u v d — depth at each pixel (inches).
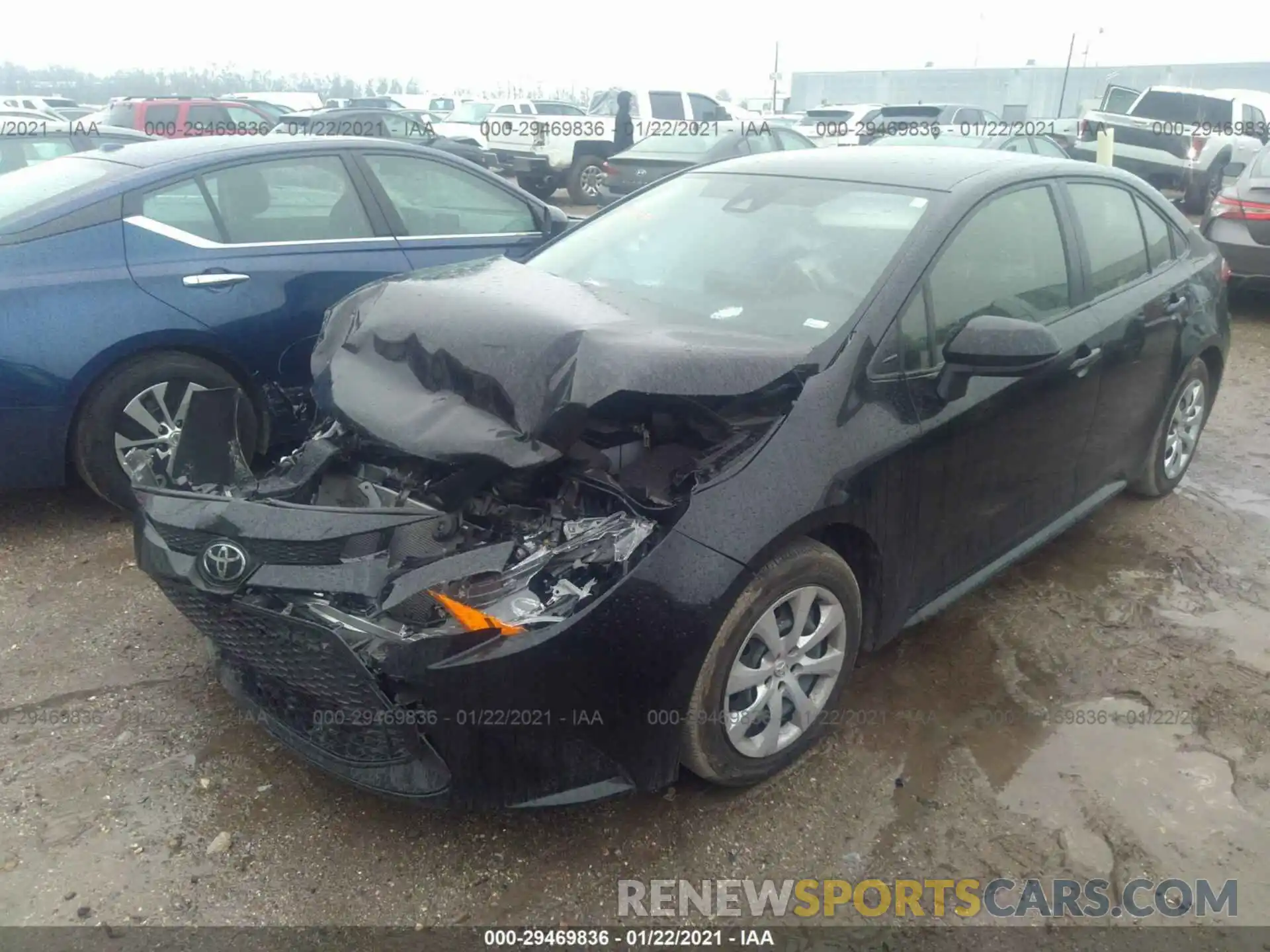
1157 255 170.7
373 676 92.4
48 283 156.2
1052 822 110.0
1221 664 138.6
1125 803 112.8
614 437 107.1
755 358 101.7
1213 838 108.2
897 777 115.8
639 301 127.4
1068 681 134.3
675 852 104.7
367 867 101.7
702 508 98.7
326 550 95.4
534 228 217.8
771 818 109.4
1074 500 155.8
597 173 651.5
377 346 117.2
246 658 103.2
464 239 203.5
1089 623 147.9
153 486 108.7
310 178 187.0
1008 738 123.0
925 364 119.8
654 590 95.1
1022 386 131.0
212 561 95.4
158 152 178.9
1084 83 1793.8
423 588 93.4
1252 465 212.2
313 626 91.6
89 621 142.3
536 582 96.2
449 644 91.7
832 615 113.3
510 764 95.7
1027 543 146.4
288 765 115.2
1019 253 137.6
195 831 105.4
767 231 135.5
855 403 110.7
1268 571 165.0
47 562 159.0
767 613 104.8
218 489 113.0
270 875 100.5
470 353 106.0
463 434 101.3
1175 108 661.3
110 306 159.9
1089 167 159.5
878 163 145.1
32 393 154.2
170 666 132.7
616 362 96.8
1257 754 121.0
